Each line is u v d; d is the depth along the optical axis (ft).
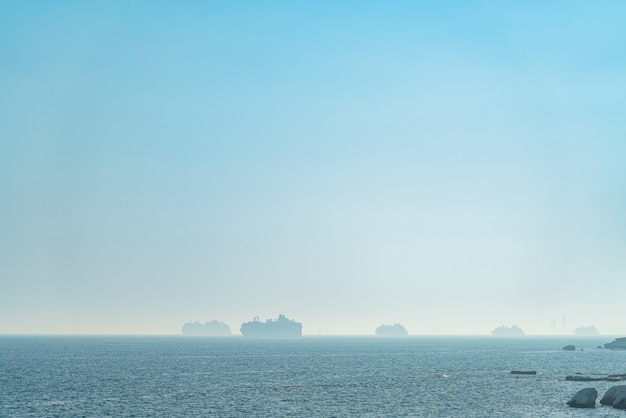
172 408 343.26
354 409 343.26
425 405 360.69
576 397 360.69
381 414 328.29
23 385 449.89
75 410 334.85
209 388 441.68
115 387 444.96
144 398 384.06
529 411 340.80
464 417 321.11
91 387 443.73
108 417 314.35
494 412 337.11
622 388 367.66
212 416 318.86
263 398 386.32
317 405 357.20
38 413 324.80
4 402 361.71
